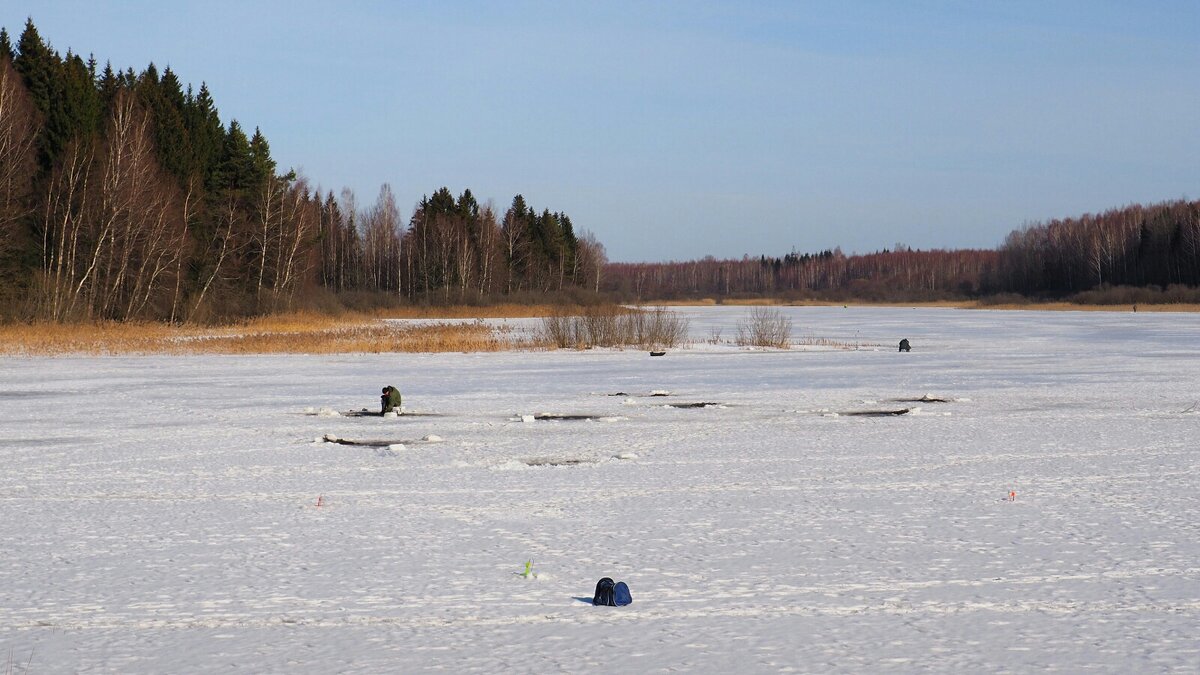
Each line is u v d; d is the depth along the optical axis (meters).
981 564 10.99
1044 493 15.01
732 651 8.30
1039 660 8.06
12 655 8.23
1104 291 151.62
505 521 13.23
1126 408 26.05
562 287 150.00
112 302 68.19
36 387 33.06
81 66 78.88
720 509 13.95
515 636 8.68
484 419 24.73
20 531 12.78
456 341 55.59
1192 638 8.55
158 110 79.75
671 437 21.36
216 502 14.62
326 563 11.12
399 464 18.00
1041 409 26.00
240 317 74.56
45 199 66.25
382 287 134.88
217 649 8.38
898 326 85.19
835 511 13.78
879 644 8.45
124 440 21.20
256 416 25.45
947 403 27.66
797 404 27.75
